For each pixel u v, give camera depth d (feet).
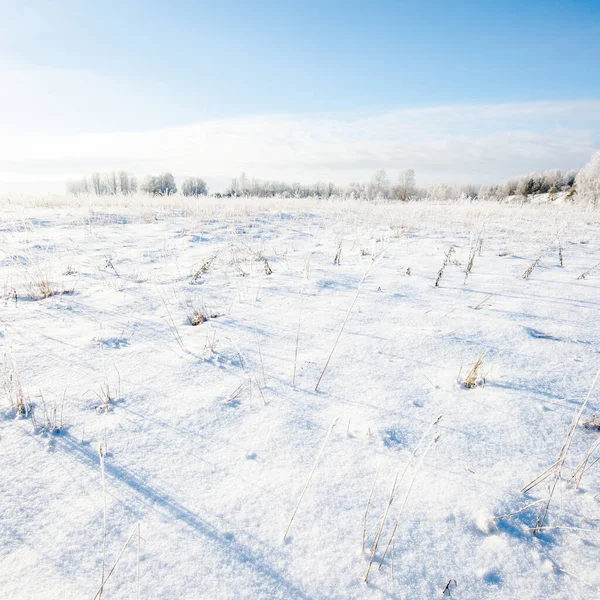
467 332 11.59
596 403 8.15
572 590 4.65
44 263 19.27
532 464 6.56
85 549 5.05
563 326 11.93
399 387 8.81
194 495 5.91
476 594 4.61
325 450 6.89
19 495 5.82
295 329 11.97
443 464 6.56
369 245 25.55
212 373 9.44
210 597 4.50
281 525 5.43
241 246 24.38
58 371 9.34
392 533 5.11
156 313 13.26
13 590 4.52
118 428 7.36
